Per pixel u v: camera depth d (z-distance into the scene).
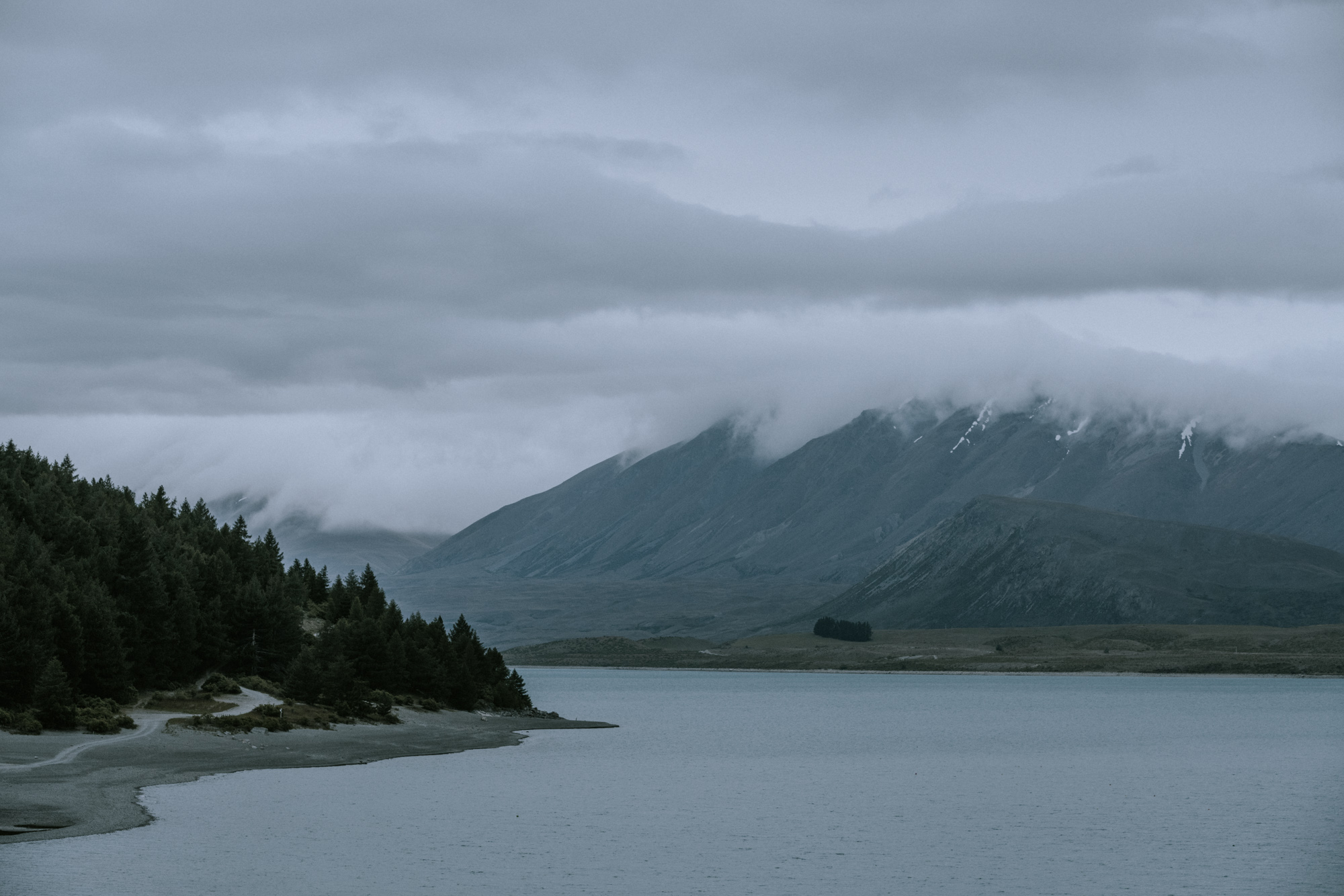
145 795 95.00
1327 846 86.06
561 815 94.50
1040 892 72.75
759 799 105.94
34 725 117.25
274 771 111.06
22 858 72.69
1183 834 90.19
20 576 131.12
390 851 79.31
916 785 116.38
